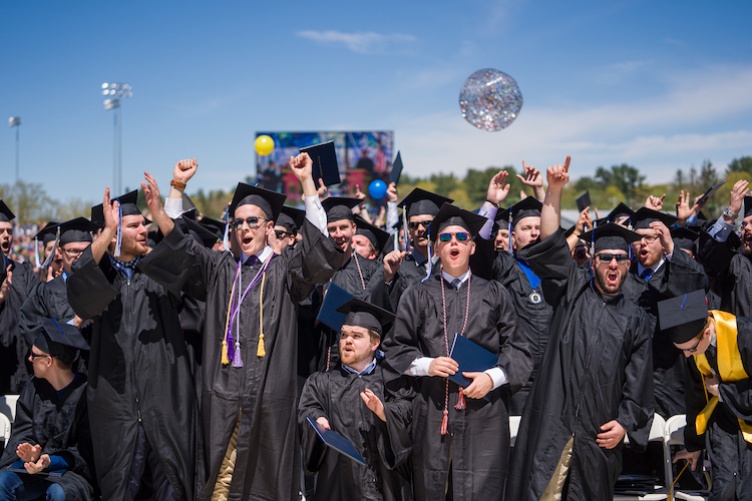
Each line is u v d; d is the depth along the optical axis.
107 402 5.01
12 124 42.84
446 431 4.76
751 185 23.97
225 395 4.88
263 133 42.19
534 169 6.11
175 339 5.17
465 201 85.44
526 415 5.02
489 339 4.93
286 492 4.89
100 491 5.28
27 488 5.21
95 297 4.79
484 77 6.36
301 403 5.04
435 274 5.20
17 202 43.38
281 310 5.02
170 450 4.99
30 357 5.59
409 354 4.86
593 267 5.09
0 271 6.36
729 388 4.52
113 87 35.66
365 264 6.57
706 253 6.65
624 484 5.86
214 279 5.11
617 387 4.80
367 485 4.91
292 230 6.76
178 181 5.39
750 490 4.43
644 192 62.00
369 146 41.94
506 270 6.43
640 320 4.93
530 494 4.75
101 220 6.30
